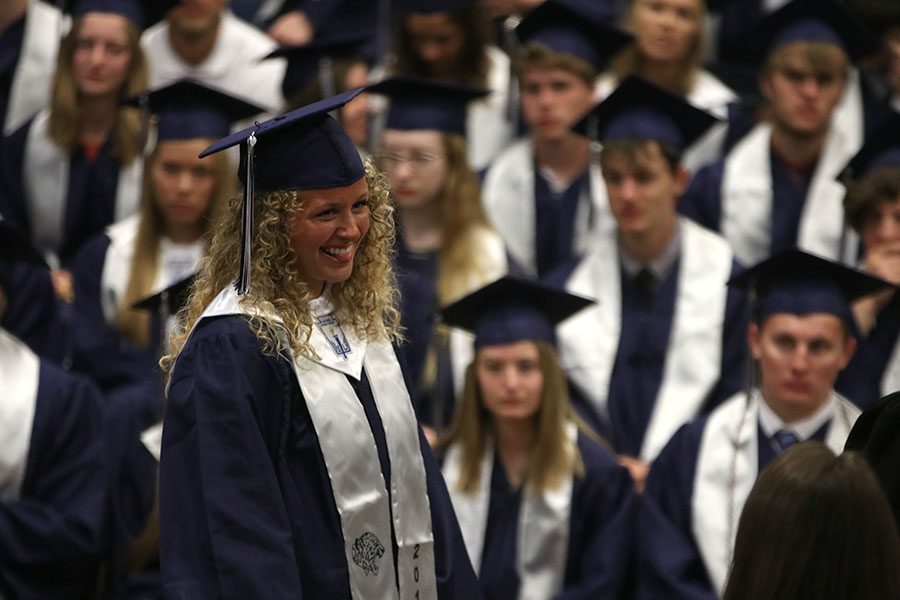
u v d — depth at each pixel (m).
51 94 26.33
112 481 20.70
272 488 12.02
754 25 27.06
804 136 24.73
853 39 26.09
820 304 18.86
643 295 22.62
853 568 9.04
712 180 25.34
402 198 23.31
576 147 25.33
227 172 23.42
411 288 22.92
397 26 27.02
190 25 27.50
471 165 25.33
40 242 26.53
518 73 26.28
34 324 23.09
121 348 23.12
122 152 26.09
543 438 19.53
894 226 21.16
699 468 19.17
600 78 27.12
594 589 18.95
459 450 20.02
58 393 20.14
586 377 22.25
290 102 25.83
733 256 22.86
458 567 13.44
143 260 23.19
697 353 22.16
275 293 12.45
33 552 19.28
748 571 9.30
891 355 20.95
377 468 12.61
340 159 12.42
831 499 9.09
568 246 25.23
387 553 12.64
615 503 19.42
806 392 18.81
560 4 25.86
